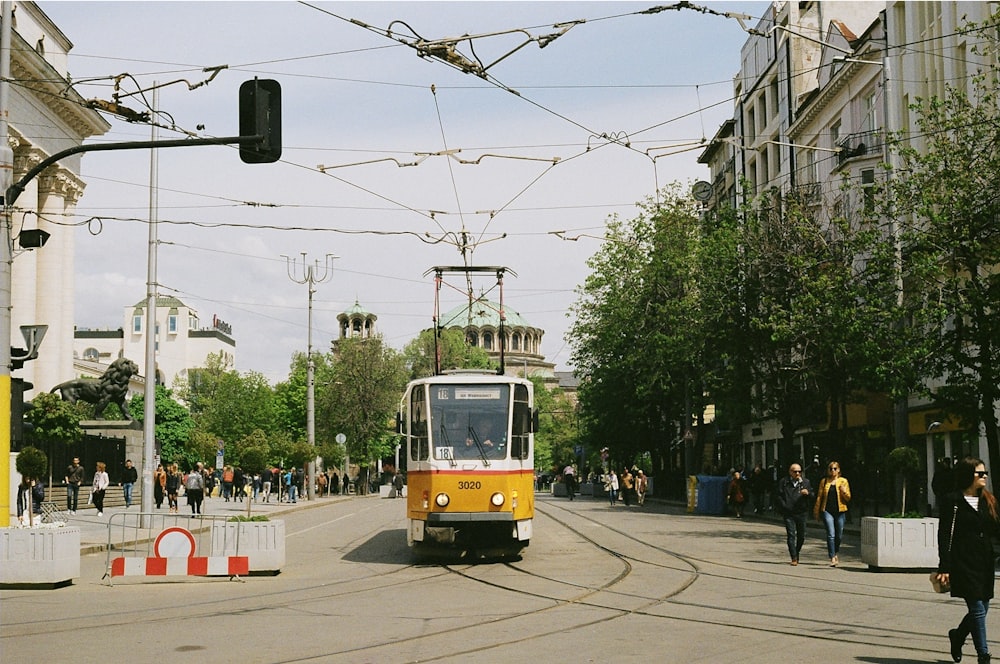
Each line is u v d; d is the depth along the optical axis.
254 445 51.09
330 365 77.56
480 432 20.14
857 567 18.86
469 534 21.55
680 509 45.28
